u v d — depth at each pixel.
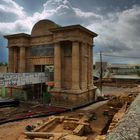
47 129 18.97
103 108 29.94
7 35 40.75
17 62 42.06
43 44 38.22
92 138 16.48
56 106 31.91
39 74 35.50
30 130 18.91
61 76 35.28
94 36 39.53
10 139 17.09
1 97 40.16
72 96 32.81
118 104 29.34
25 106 32.44
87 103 34.72
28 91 38.62
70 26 32.56
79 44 34.28
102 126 20.66
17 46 40.81
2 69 55.41
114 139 7.00
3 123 22.45
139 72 97.75
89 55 38.50
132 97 30.06
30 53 40.28
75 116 24.94
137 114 10.19
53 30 34.47
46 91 37.72
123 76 91.81
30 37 39.81
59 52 34.84
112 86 70.31
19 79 31.61
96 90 40.50
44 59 38.00
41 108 30.70
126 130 7.71
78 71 33.31
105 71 84.06
